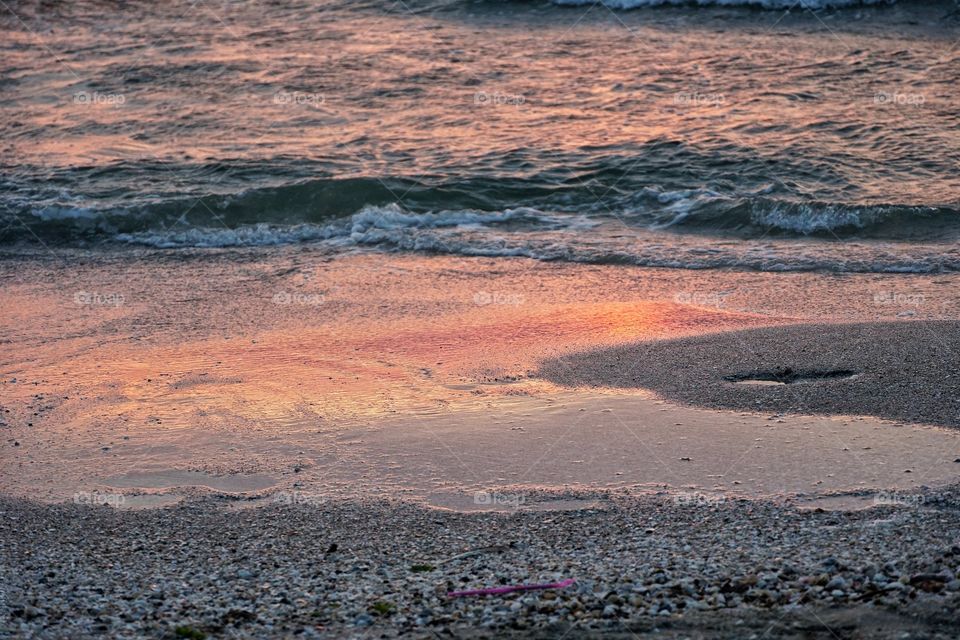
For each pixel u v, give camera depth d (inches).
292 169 834.2
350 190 788.0
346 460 393.1
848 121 874.8
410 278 642.8
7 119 988.6
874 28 1141.1
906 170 770.2
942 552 269.9
